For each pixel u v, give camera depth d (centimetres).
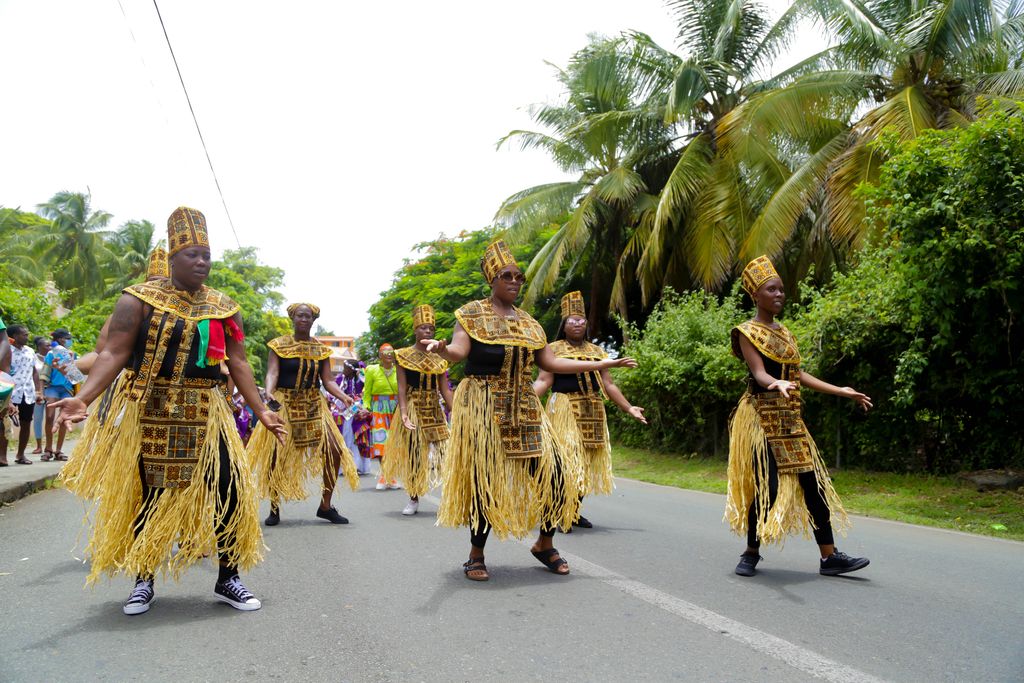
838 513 508
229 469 388
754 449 476
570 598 414
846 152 1298
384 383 970
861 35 1338
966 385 859
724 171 1563
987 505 771
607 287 2264
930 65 1359
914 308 842
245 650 326
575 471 486
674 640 341
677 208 1694
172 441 375
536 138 2067
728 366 1175
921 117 1221
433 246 3209
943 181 801
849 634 351
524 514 461
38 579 449
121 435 374
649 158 1970
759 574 479
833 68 1599
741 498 483
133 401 376
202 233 395
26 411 998
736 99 1733
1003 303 810
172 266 392
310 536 607
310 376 671
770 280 489
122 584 438
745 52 1753
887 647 332
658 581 457
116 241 5197
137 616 376
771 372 480
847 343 958
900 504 812
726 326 1296
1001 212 772
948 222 793
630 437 1538
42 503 740
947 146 825
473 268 2548
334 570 482
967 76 1350
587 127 1886
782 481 466
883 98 1476
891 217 844
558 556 480
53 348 1063
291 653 322
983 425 895
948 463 934
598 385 699
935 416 930
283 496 657
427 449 749
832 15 1367
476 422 456
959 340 867
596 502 863
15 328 987
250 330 4509
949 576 475
